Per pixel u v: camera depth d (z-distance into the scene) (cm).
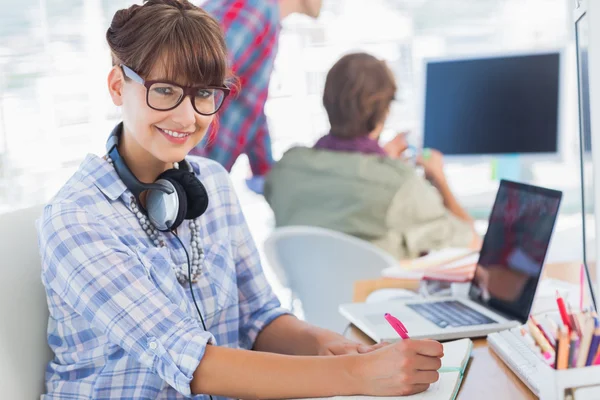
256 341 141
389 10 336
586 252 129
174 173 124
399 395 102
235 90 130
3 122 289
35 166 295
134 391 119
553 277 171
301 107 340
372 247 234
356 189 244
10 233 124
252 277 145
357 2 336
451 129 270
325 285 243
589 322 87
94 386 120
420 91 273
